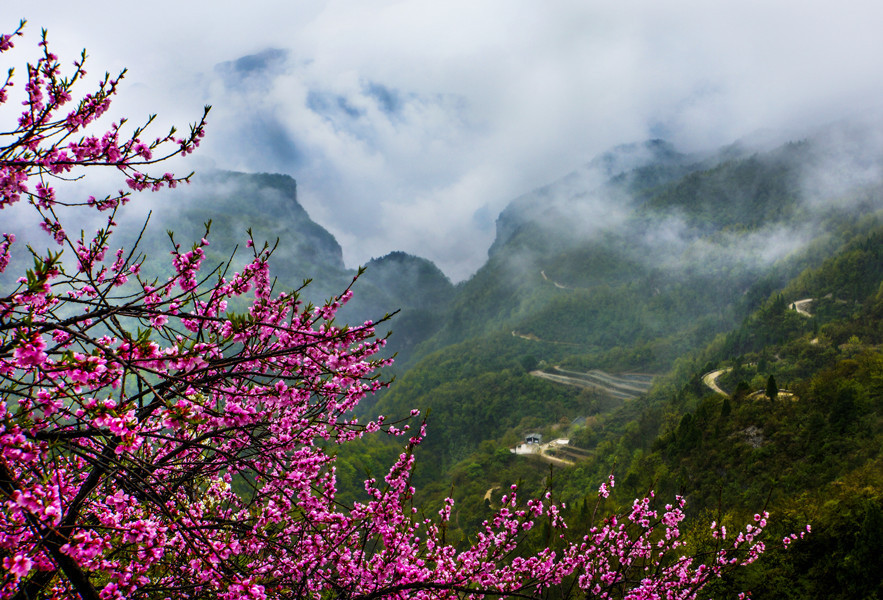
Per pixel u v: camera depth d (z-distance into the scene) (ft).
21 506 11.68
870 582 86.28
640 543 36.22
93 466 17.26
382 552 24.91
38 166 14.94
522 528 29.12
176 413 13.94
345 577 24.43
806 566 96.63
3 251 15.80
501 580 31.12
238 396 17.37
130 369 12.13
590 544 35.99
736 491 182.09
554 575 31.63
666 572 35.29
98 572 16.02
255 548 22.34
